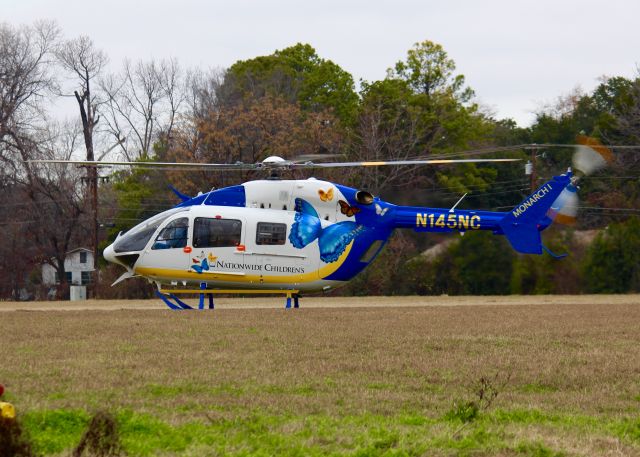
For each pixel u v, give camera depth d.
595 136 118.75
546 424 25.06
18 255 117.44
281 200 58.59
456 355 37.19
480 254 96.94
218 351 37.06
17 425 19.62
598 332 46.53
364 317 53.47
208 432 23.05
